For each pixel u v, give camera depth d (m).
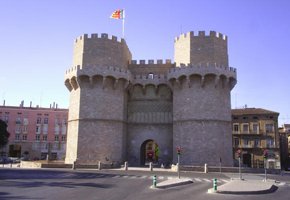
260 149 78.50
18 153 99.94
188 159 51.62
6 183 27.06
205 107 52.34
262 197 21.72
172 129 58.28
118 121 55.59
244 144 80.00
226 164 52.03
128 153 59.00
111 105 55.25
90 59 55.97
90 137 53.56
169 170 48.25
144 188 25.17
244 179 35.88
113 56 56.84
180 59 56.75
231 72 53.94
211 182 31.73
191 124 52.47
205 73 52.09
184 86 54.28
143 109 60.00
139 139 59.19
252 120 80.50
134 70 62.34
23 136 100.81
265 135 78.94
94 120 54.03
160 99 59.72
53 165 50.59
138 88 60.75
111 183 28.47
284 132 96.88
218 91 53.12
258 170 47.59
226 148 52.59
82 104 54.53
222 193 23.12
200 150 51.22
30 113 102.38
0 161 78.06
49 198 18.92
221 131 52.28
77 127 54.09
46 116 103.00
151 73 61.78
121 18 59.84
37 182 28.31
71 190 22.95
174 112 55.22
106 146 53.66
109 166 50.69
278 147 77.62
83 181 29.88
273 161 77.12
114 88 55.81
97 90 55.00
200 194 22.42
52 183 27.59
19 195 19.98
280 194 23.61
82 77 55.03
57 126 102.88
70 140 55.50
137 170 47.09
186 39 55.97
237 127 81.31
